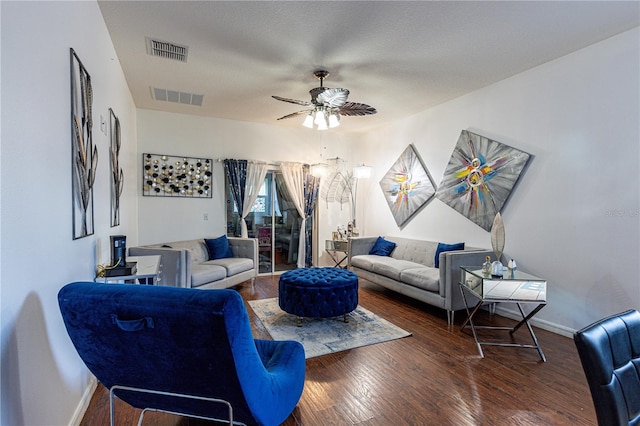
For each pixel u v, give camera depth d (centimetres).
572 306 308
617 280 278
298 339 303
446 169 447
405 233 533
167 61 327
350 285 338
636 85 267
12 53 116
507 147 364
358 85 390
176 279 359
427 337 309
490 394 213
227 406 139
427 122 484
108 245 267
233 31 272
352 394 214
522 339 305
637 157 266
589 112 296
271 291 470
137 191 480
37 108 135
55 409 154
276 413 152
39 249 138
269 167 580
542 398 209
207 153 530
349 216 658
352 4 235
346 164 652
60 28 160
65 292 122
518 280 273
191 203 521
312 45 295
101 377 139
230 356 117
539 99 336
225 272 426
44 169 142
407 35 277
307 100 440
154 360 125
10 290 114
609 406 91
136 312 115
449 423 184
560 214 318
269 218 590
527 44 293
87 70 205
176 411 151
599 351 94
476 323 348
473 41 287
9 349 113
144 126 487
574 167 307
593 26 263
